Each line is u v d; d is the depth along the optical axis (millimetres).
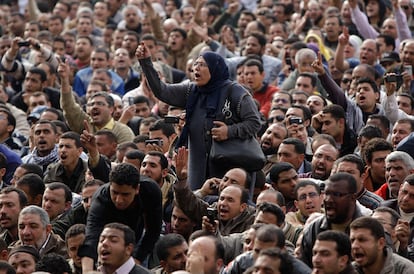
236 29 54375
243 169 29922
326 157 31359
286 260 22938
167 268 26438
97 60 45812
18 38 44469
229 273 25109
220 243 24938
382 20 48844
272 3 54281
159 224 26906
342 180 25734
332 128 34406
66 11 56500
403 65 39469
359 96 35750
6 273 25625
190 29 47000
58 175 33375
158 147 32812
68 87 36594
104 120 36688
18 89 45281
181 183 27859
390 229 26125
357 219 24594
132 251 25953
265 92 39406
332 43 46406
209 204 29344
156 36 49281
